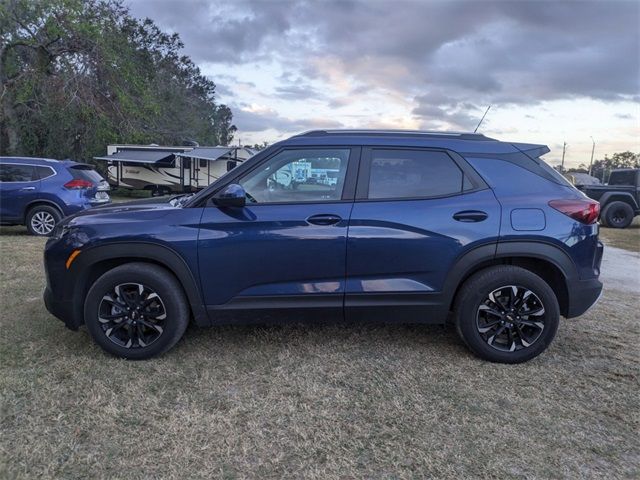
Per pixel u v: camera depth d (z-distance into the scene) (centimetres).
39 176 955
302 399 314
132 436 271
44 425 278
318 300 358
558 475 244
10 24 1795
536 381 342
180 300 359
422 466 250
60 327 425
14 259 712
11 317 449
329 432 278
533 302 362
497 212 355
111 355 367
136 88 2053
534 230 353
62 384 325
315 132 378
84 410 295
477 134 388
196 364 360
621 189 1434
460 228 353
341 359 373
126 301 359
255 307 359
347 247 351
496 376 349
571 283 361
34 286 558
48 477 236
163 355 373
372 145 366
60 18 1777
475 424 288
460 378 345
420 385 334
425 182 364
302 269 354
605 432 282
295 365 362
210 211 356
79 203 967
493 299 363
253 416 293
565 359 381
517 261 373
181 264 352
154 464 248
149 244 350
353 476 242
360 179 362
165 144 2908
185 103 3734
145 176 2180
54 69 1920
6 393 311
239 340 406
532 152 377
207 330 427
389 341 409
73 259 355
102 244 352
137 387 324
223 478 239
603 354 393
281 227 351
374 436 275
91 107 1891
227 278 354
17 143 2061
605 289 626
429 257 354
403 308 361
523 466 250
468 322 365
